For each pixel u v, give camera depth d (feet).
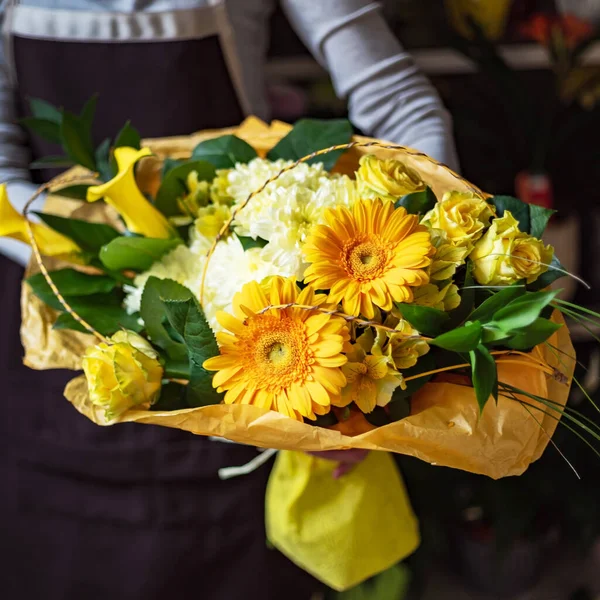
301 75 4.75
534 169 4.20
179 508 3.33
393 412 1.95
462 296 1.82
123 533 3.37
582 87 4.37
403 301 1.74
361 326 1.81
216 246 2.04
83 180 2.57
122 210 2.12
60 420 3.31
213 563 3.40
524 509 4.17
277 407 1.77
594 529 4.30
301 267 1.83
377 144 1.97
